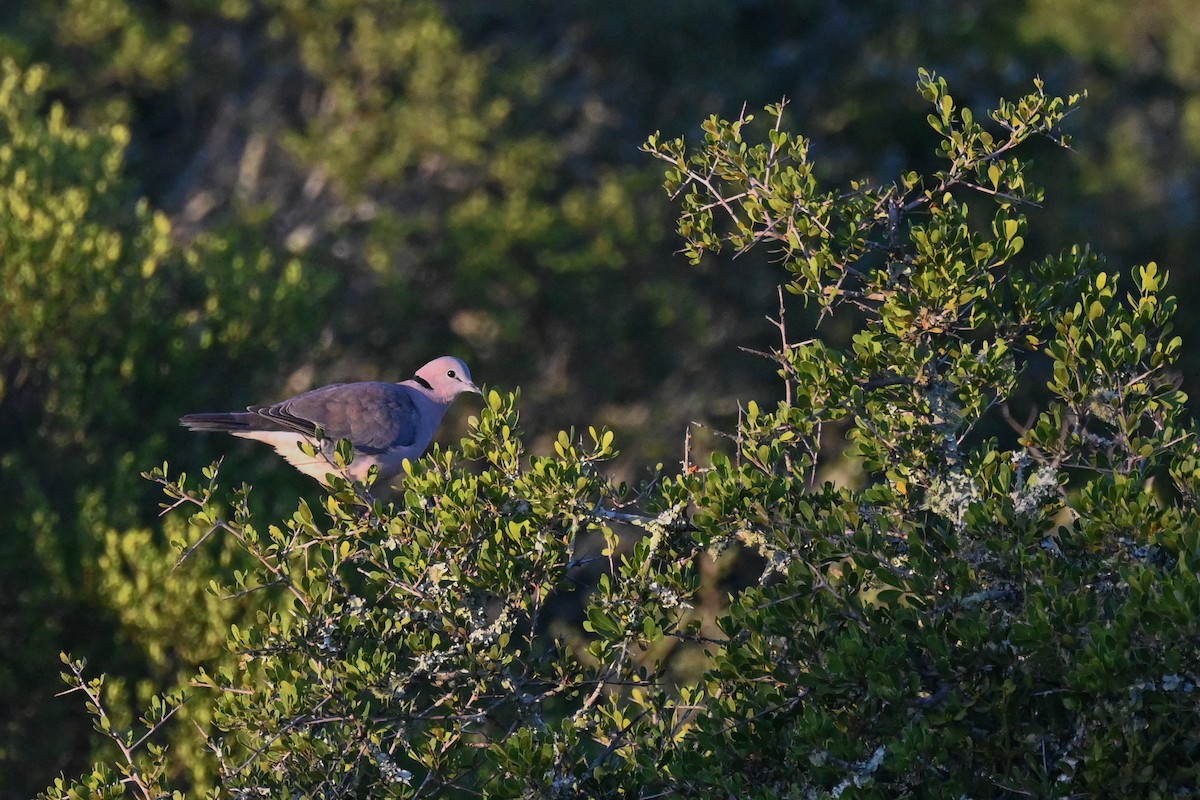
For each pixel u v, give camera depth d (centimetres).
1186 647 604
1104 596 677
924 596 687
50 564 1446
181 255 1809
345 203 2431
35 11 2461
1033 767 619
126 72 2445
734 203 2462
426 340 2381
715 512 733
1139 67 2878
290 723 741
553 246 2395
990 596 675
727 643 729
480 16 2662
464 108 2417
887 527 732
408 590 753
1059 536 699
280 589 1374
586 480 758
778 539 723
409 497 773
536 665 767
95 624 1469
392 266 2302
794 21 2873
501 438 802
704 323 2386
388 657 743
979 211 2505
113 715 1350
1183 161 2736
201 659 1376
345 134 2409
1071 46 2823
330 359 2269
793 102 2756
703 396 2375
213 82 2562
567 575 839
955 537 700
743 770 686
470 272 2331
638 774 712
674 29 2716
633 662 779
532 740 695
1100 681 602
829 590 702
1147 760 603
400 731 763
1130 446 734
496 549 747
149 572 1388
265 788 756
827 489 765
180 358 1630
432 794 761
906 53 2766
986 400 814
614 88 2678
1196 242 2617
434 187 2497
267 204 2294
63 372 1578
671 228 2477
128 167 2545
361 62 2416
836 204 822
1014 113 805
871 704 662
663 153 859
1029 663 645
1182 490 710
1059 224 2597
